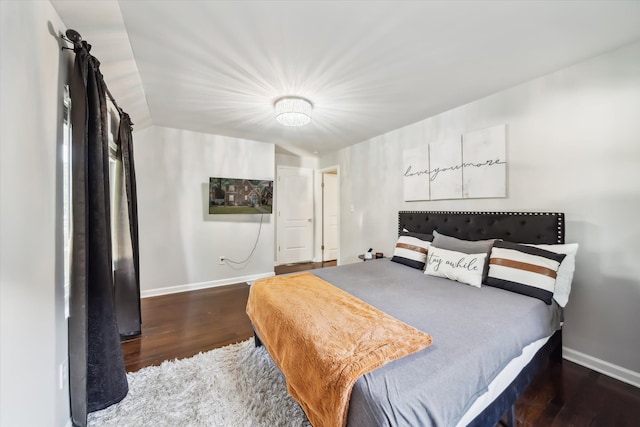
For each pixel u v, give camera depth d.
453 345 1.18
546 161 2.12
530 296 1.78
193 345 2.24
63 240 1.32
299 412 1.47
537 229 2.13
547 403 1.58
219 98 2.51
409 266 2.71
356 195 4.28
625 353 1.77
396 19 1.47
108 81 1.96
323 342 1.18
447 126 2.86
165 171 3.54
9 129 0.92
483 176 2.50
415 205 3.26
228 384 1.71
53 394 1.20
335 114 2.95
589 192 1.91
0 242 0.88
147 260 3.45
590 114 1.89
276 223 5.17
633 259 1.74
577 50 1.78
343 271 2.52
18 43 0.97
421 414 0.88
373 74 2.07
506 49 1.77
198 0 1.32
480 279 2.05
